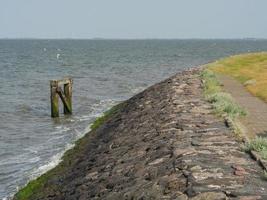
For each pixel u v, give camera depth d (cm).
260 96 2306
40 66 9338
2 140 2523
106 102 4031
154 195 862
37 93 4825
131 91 4922
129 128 1806
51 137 2556
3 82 5966
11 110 3653
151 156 1159
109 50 19325
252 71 3728
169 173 949
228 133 1277
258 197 769
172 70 7981
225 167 945
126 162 1223
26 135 2659
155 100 2298
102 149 1634
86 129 2684
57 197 1299
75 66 9338
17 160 2055
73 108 3694
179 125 1434
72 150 2089
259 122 1538
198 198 778
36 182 1636
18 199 1502
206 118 1541
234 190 801
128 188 975
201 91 2356
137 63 10212
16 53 16038
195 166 948
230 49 19775
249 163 977
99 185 1123
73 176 1479
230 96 2106
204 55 14225
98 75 7038
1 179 1766
